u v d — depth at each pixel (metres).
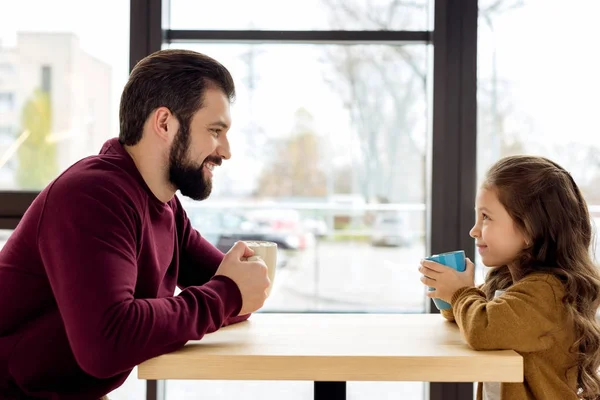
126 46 1.94
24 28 1.97
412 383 2.07
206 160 1.17
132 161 1.14
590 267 1.25
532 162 1.28
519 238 1.24
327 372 0.97
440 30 1.83
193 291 1.03
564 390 1.12
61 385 1.07
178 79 1.12
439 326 1.22
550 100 1.92
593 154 1.93
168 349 0.99
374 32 1.89
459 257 1.23
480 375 0.98
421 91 1.98
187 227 1.39
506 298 1.10
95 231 0.98
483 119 1.92
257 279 1.08
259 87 2.00
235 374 0.97
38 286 1.06
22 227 1.06
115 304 0.94
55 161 1.98
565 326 1.13
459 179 1.84
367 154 2.03
